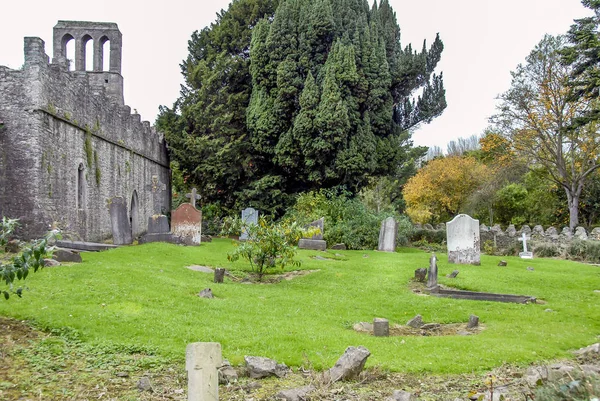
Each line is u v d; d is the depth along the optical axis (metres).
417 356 8.62
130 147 29.62
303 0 35.06
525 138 38.38
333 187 33.28
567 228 33.62
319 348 8.76
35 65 19.05
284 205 35.41
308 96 32.81
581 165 39.56
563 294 15.06
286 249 16.28
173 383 7.05
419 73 37.59
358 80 33.28
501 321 11.88
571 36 27.38
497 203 45.03
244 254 16.50
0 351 7.59
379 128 35.41
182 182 39.28
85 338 8.49
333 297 13.73
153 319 9.68
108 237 25.80
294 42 34.34
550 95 37.12
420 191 42.41
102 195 25.16
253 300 12.57
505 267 19.62
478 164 45.59
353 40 34.34
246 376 7.48
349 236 27.64
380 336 10.08
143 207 32.50
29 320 9.05
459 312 12.62
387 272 17.91
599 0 25.83
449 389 7.18
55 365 7.38
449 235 20.41
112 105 26.98
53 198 19.91
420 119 43.78
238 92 38.69
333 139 32.31
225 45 39.28
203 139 34.41
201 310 10.83
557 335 10.47
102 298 10.83
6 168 18.80
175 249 19.81
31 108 18.92
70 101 21.67
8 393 6.30
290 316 11.20
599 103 30.19
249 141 36.41
